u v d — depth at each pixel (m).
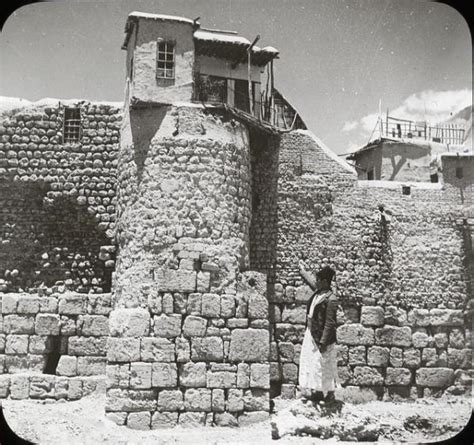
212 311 16.50
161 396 15.80
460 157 22.27
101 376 18.41
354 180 21.48
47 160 20.05
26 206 19.86
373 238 21.17
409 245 21.53
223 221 17.48
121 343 15.95
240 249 17.77
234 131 18.47
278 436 10.15
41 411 16.42
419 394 20.44
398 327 20.80
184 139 17.66
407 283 21.27
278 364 19.86
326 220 21.05
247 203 18.61
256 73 21.56
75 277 19.55
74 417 15.88
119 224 18.34
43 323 18.55
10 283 19.33
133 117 18.30
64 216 19.88
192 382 15.99
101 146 20.19
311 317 10.48
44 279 19.47
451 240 21.75
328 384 10.41
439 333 21.05
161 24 18.67
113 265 19.52
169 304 16.31
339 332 20.36
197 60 20.66
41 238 19.69
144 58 18.41
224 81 20.97
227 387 16.16
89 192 19.92
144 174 17.62
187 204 17.25
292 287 20.42
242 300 16.78
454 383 20.67
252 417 16.12
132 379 15.77
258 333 16.61
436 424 15.28
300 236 20.84
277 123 21.88
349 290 20.66
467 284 21.58
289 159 21.28
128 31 19.61
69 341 18.58
